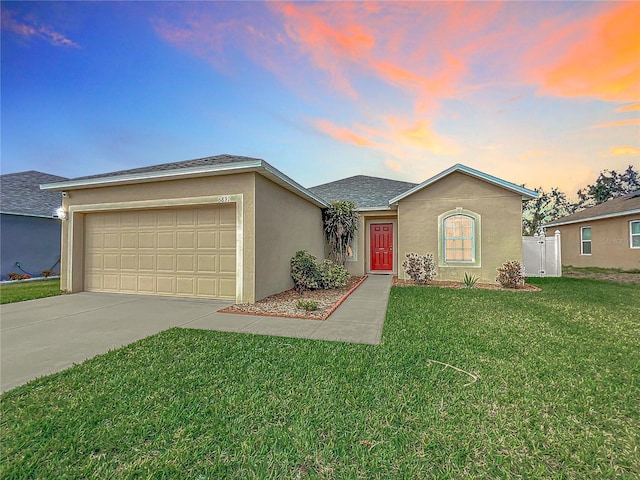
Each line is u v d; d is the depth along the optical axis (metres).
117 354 3.84
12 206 12.65
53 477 1.83
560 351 3.90
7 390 2.93
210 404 2.64
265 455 2.03
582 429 2.32
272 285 7.95
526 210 28.80
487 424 2.37
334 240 12.62
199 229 7.84
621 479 1.85
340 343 4.23
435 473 1.88
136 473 1.86
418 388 2.93
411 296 7.82
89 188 8.54
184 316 5.89
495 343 4.20
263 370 3.35
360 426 2.34
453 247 10.49
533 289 8.97
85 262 9.09
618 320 5.43
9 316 5.94
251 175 7.03
